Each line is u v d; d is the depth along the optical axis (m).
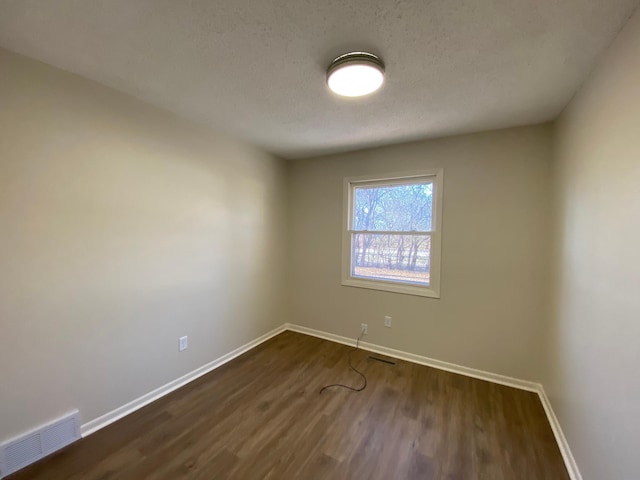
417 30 1.30
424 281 2.97
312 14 1.21
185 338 2.51
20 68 1.55
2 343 1.53
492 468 1.66
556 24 1.24
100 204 1.90
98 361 1.92
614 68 1.30
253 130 2.67
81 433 1.84
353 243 3.39
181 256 2.45
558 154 2.19
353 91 1.74
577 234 1.74
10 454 1.56
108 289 1.97
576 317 1.70
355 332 3.35
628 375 1.11
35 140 1.61
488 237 2.61
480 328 2.67
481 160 2.62
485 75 1.67
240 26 1.30
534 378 2.47
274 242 3.57
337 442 1.85
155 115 2.20
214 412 2.13
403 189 3.06
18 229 1.57
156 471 1.61
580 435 1.55
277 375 2.68
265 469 1.64
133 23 1.29
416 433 1.94
